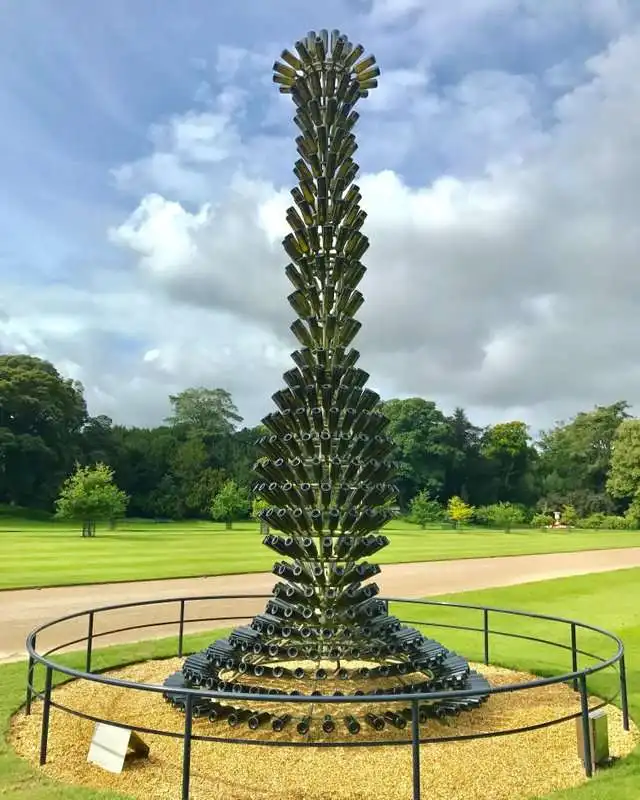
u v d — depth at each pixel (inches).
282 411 464.1
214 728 397.7
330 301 470.6
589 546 2241.6
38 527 2714.1
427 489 4254.4
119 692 472.7
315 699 268.8
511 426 4667.8
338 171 482.3
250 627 458.0
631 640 681.0
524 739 386.9
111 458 3865.7
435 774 335.0
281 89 508.1
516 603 928.9
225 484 3449.8
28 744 368.2
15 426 3590.1
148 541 2084.2
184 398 4955.7
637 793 303.6
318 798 307.4
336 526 420.8
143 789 314.0
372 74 501.4
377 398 461.7
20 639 667.4
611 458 4040.4
